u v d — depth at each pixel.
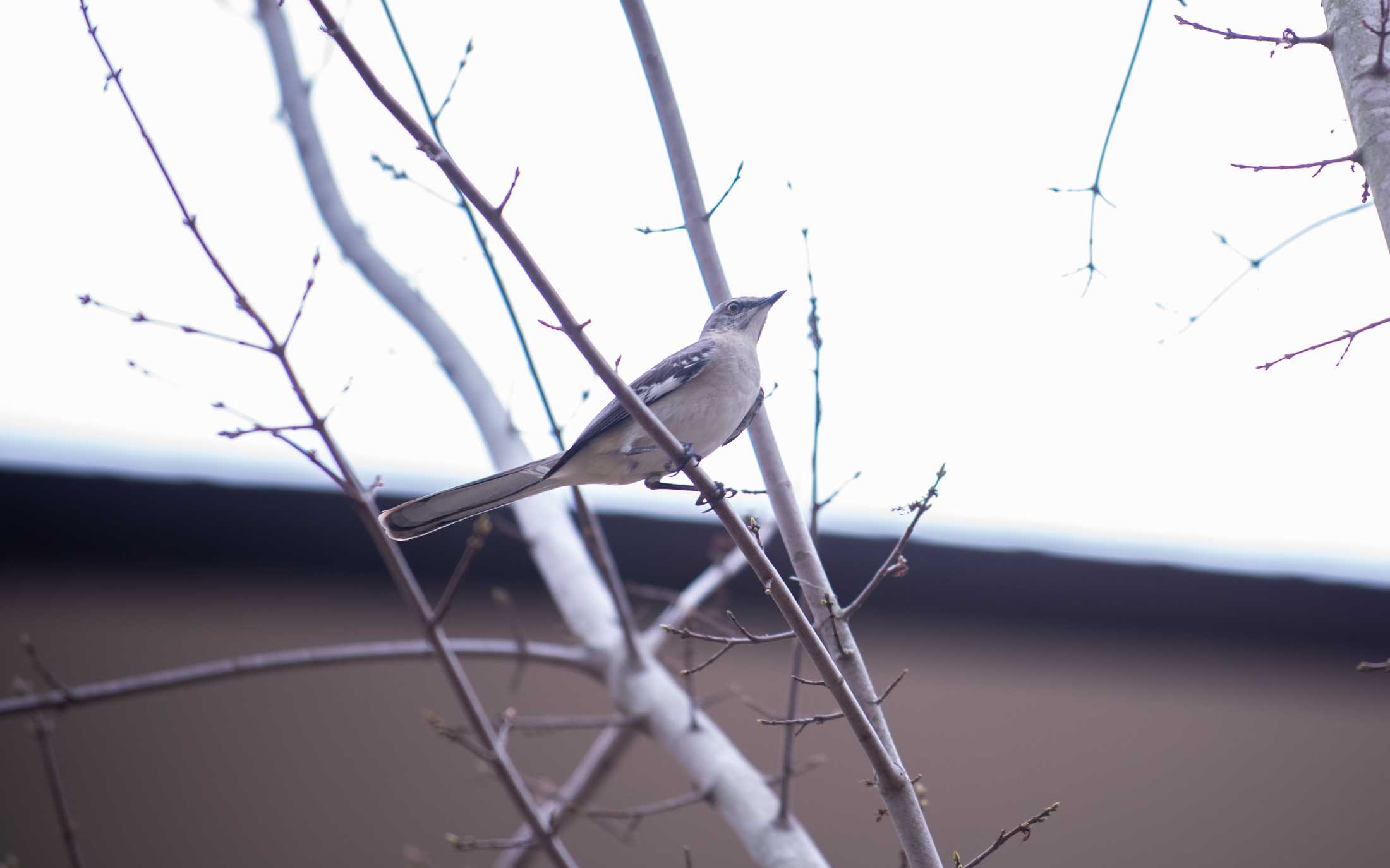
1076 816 12.98
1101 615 13.48
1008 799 12.98
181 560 12.30
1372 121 5.71
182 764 12.12
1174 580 13.23
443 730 8.13
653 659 9.98
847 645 6.51
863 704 6.34
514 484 8.24
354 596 12.88
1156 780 13.24
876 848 12.70
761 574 5.91
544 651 10.05
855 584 13.31
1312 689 13.74
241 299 7.19
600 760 10.16
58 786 8.94
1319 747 13.54
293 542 12.38
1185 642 13.71
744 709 12.94
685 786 12.91
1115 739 13.34
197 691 12.33
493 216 5.77
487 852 12.34
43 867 11.67
